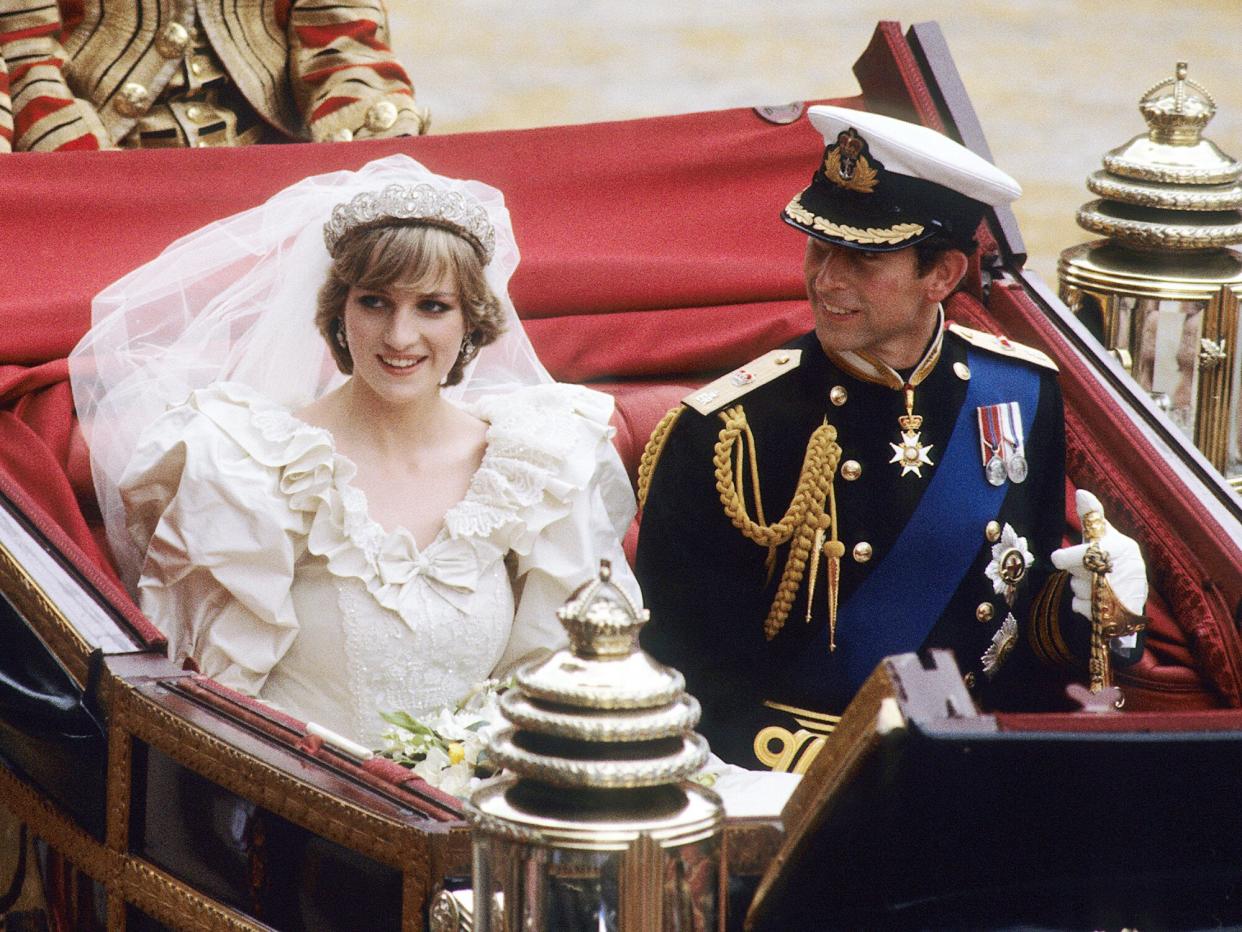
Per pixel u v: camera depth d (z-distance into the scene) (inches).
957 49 1768.0
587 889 256.4
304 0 642.2
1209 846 283.9
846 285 418.6
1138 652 455.8
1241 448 669.3
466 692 441.1
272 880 347.9
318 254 450.0
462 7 1875.0
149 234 546.9
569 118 1477.6
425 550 436.8
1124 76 1684.3
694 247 593.6
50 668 399.2
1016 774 263.7
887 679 260.8
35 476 470.6
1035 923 286.7
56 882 414.9
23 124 584.4
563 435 452.1
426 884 314.2
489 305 440.1
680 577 436.8
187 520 421.1
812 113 430.9
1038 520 458.9
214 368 476.7
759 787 394.3
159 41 615.8
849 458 436.5
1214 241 649.6
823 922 282.0
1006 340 465.1
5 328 496.7
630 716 252.4
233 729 358.3
